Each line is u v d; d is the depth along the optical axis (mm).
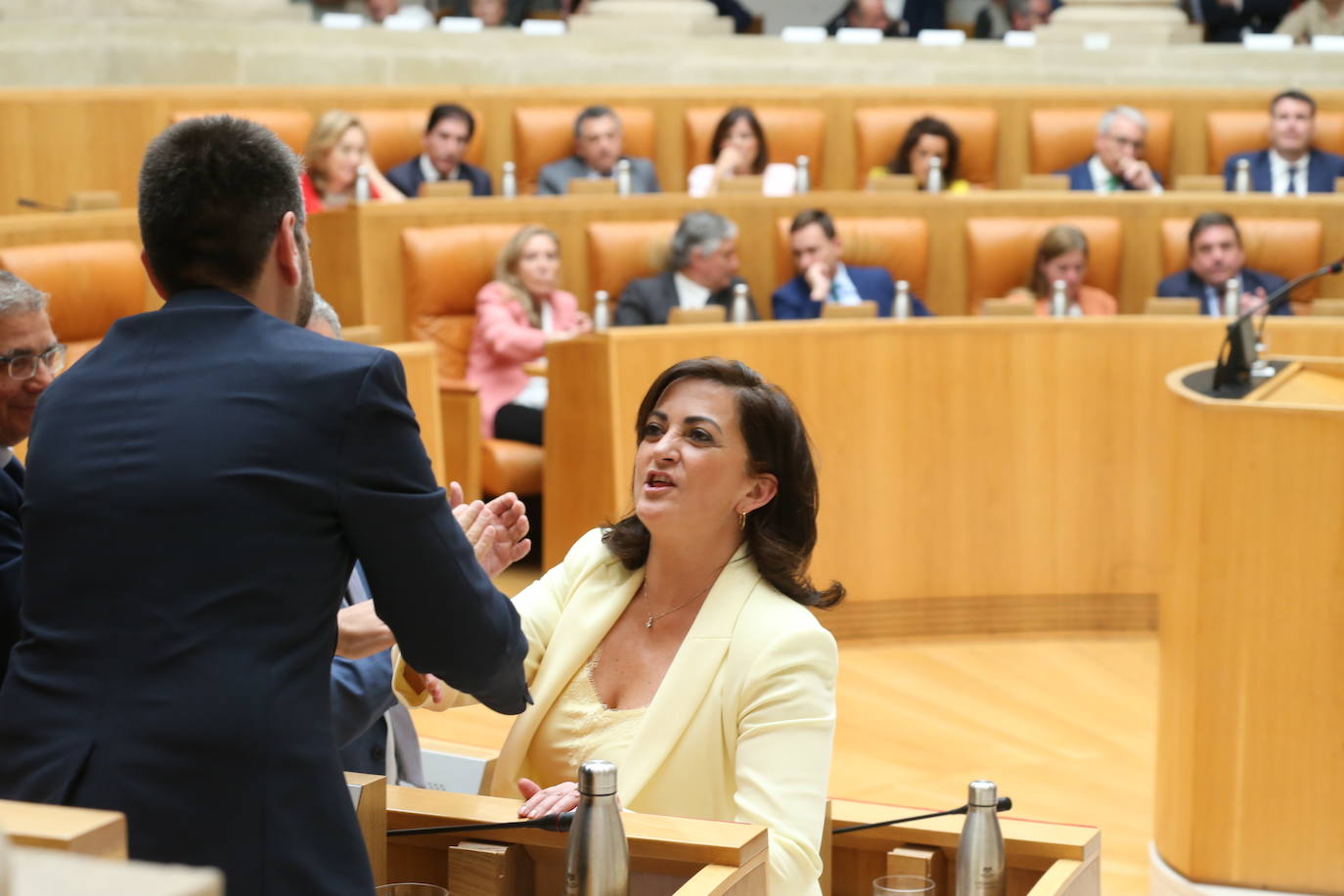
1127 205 19859
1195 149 24453
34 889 2510
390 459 4352
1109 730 13883
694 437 6074
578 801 5121
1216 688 9820
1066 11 28484
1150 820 11930
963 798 12188
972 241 19594
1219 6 28625
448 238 18047
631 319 18094
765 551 6125
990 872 5625
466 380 18016
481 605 4496
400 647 4570
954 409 16000
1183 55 27328
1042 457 16172
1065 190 20766
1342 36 27984
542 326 18031
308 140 20375
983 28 28719
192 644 4164
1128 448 16219
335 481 4301
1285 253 19641
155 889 2514
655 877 4969
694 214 18016
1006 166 24281
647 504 6086
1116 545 16328
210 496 4223
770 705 5770
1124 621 16469
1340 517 9375
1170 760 10273
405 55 24750
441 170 21422
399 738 7098
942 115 23812
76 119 20156
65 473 4336
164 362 4434
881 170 23547
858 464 15805
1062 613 16422
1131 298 20016
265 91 21531
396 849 5492
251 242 4566
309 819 4238
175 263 4598
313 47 24062
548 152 22766
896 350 15805
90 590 4254
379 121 21875
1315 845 9656
